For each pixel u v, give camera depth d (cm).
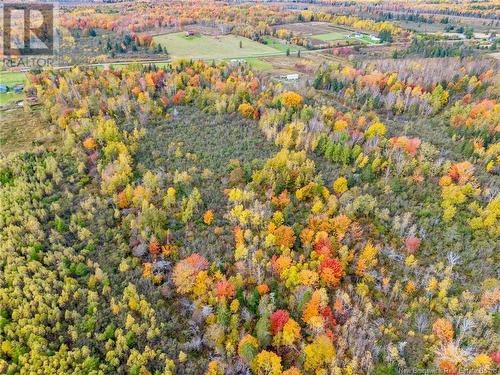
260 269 8369
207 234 9244
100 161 10681
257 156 11581
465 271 8650
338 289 8112
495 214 9375
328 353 6956
